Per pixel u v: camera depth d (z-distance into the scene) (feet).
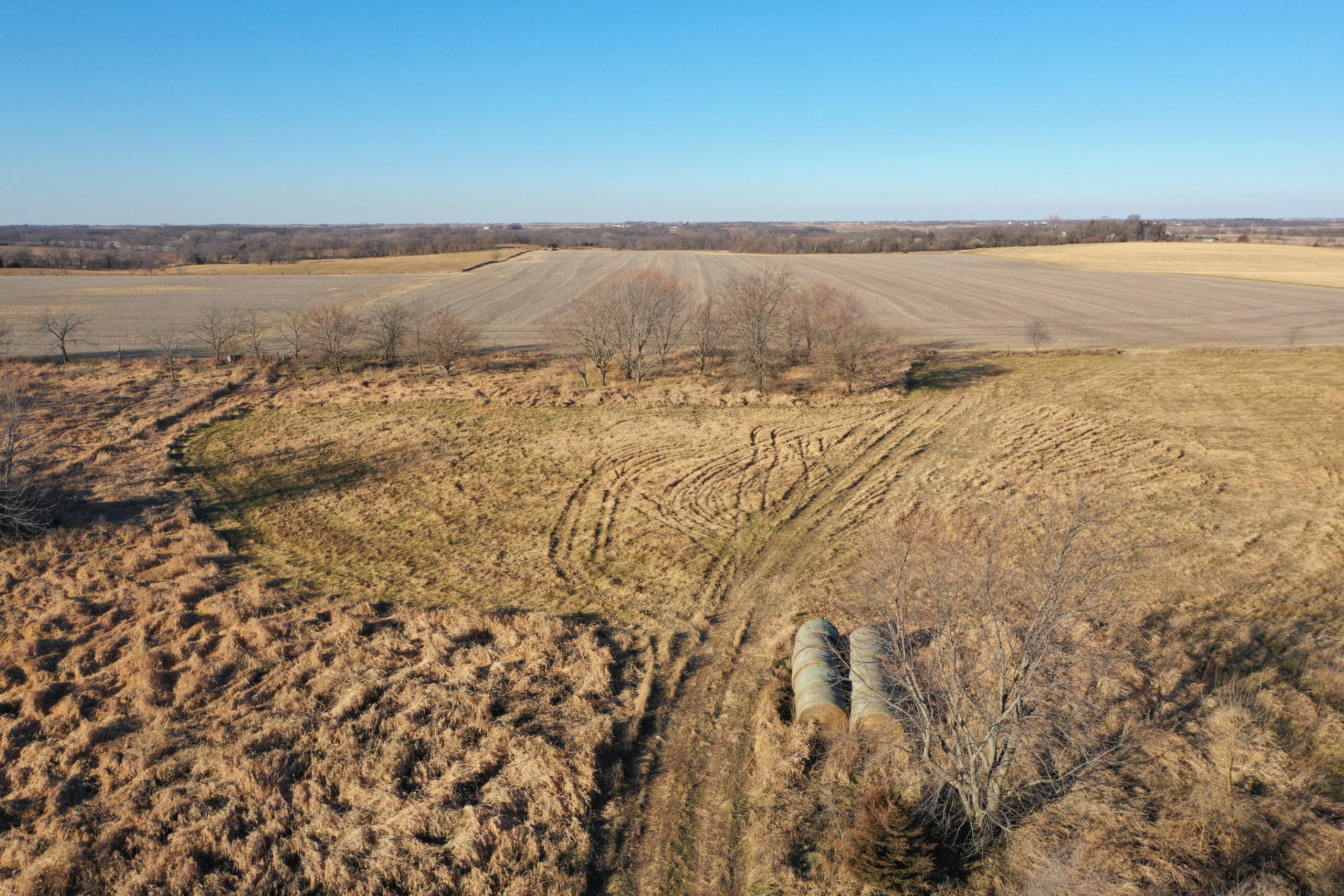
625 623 70.38
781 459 111.96
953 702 43.19
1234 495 92.02
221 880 42.57
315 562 84.07
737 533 88.53
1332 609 65.57
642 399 147.02
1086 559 45.50
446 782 49.55
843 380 152.46
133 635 67.82
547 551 85.30
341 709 56.80
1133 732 50.39
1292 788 45.83
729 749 53.57
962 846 43.45
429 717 56.34
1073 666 45.93
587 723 55.31
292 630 68.85
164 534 89.71
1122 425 120.57
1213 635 62.44
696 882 43.06
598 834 46.44
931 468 106.01
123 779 50.67
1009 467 104.58
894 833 41.01
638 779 50.90
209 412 141.28
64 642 67.26
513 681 61.11
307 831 46.03
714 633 68.44
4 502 89.66
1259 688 55.16
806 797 48.08
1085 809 44.91
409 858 43.70
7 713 58.08
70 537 87.61
